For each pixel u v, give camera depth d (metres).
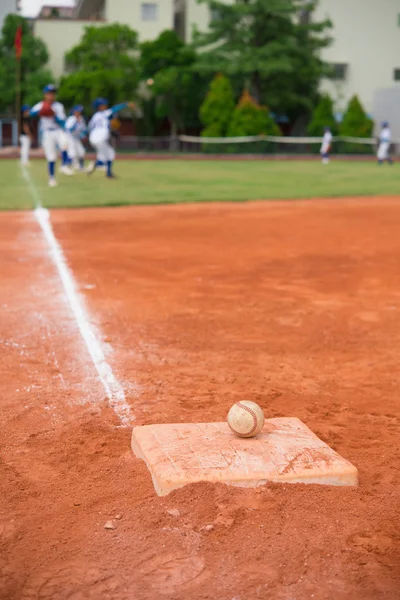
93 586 2.05
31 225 7.38
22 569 2.10
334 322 3.86
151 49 28.36
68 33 29.34
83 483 2.41
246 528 2.21
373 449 2.62
